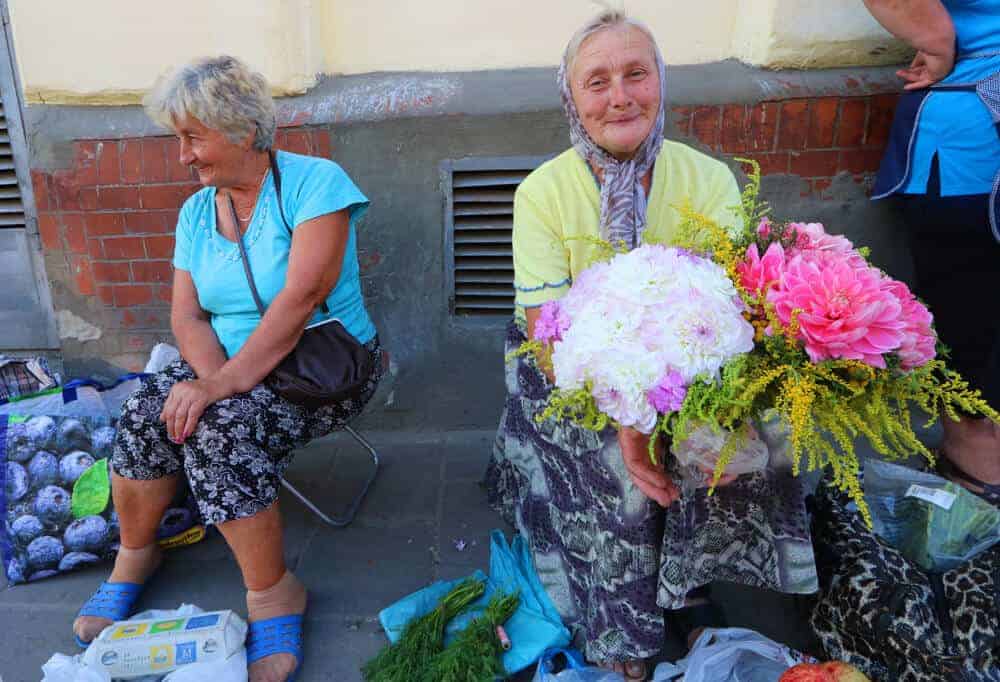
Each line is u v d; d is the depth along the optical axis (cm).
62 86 268
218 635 185
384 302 288
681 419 129
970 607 163
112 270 286
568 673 181
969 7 210
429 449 293
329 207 204
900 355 127
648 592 173
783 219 270
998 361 222
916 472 200
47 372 272
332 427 224
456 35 274
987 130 209
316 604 216
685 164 187
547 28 271
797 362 127
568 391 140
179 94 186
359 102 265
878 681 175
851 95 254
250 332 218
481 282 285
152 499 209
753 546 179
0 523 224
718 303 127
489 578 218
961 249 225
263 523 191
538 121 261
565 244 185
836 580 181
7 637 207
